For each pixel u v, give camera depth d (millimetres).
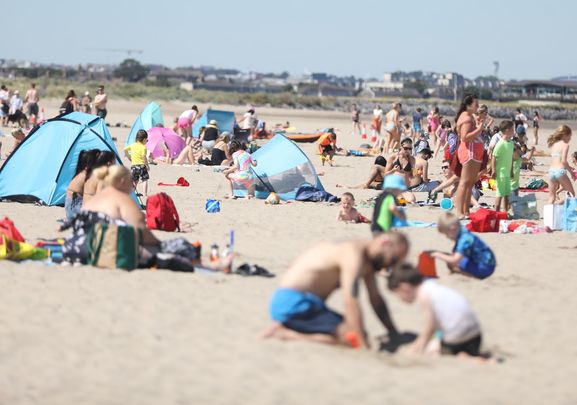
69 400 19016
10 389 19641
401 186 33906
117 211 33375
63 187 51094
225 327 25375
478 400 20250
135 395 19500
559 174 48969
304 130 166125
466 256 33406
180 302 27938
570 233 46938
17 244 33094
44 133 52469
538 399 20734
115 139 112875
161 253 32625
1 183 51719
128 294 28625
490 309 29578
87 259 32438
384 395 20156
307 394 19984
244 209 52438
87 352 22625
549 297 31797
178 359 22297
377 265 23891
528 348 25438
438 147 102062
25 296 27859
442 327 23562
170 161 81750
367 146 113688
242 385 20422
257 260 35938
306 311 24031
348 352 23359
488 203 59812
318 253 24016
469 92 49094
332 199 57688
